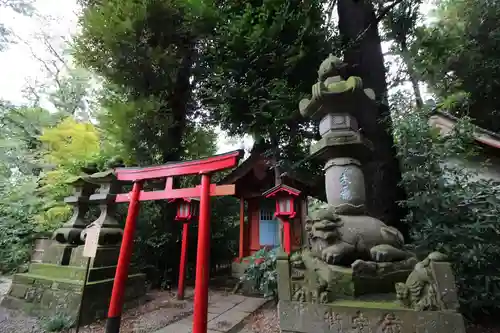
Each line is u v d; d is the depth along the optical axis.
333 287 3.05
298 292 3.11
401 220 4.73
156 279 7.93
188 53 9.04
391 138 5.33
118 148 8.06
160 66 8.04
